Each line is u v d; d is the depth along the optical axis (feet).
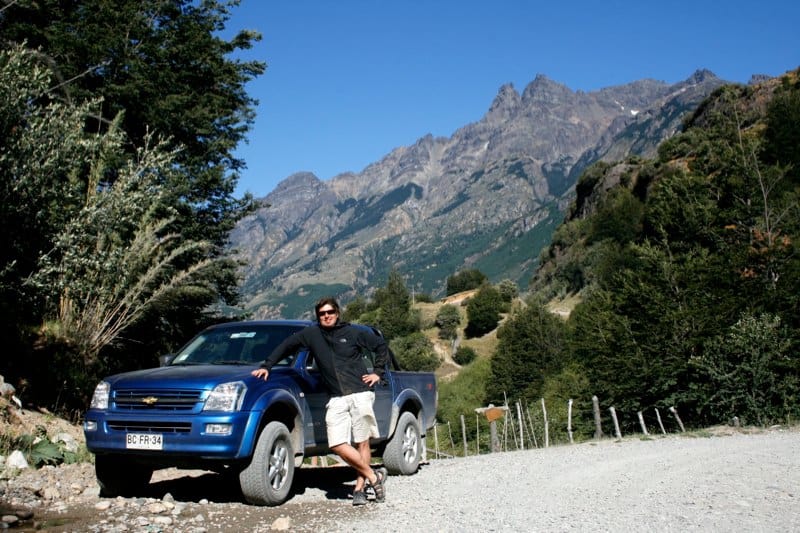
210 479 25.77
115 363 43.21
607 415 84.23
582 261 327.26
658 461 30.45
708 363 65.00
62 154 30.40
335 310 20.77
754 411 60.64
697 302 75.61
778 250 77.10
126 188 33.96
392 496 21.95
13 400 27.71
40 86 30.81
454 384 222.89
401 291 436.76
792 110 169.89
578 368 103.86
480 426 146.20
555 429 106.52
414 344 327.06
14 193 28.76
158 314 44.93
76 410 32.27
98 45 53.26
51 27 53.62
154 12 61.16
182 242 49.65
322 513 18.85
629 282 82.53
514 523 17.21
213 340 24.38
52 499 19.60
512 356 189.16
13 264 28.66
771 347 60.34
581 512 18.63
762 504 19.34
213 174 58.70
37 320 33.76
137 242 34.91
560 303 327.26
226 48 67.62
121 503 18.94
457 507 19.72
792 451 32.50
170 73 59.47
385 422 26.55
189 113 59.72
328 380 20.65
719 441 40.14
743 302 75.41
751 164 88.48
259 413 19.58
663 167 312.71
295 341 20.94
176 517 17.92
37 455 23.48
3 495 18.81
